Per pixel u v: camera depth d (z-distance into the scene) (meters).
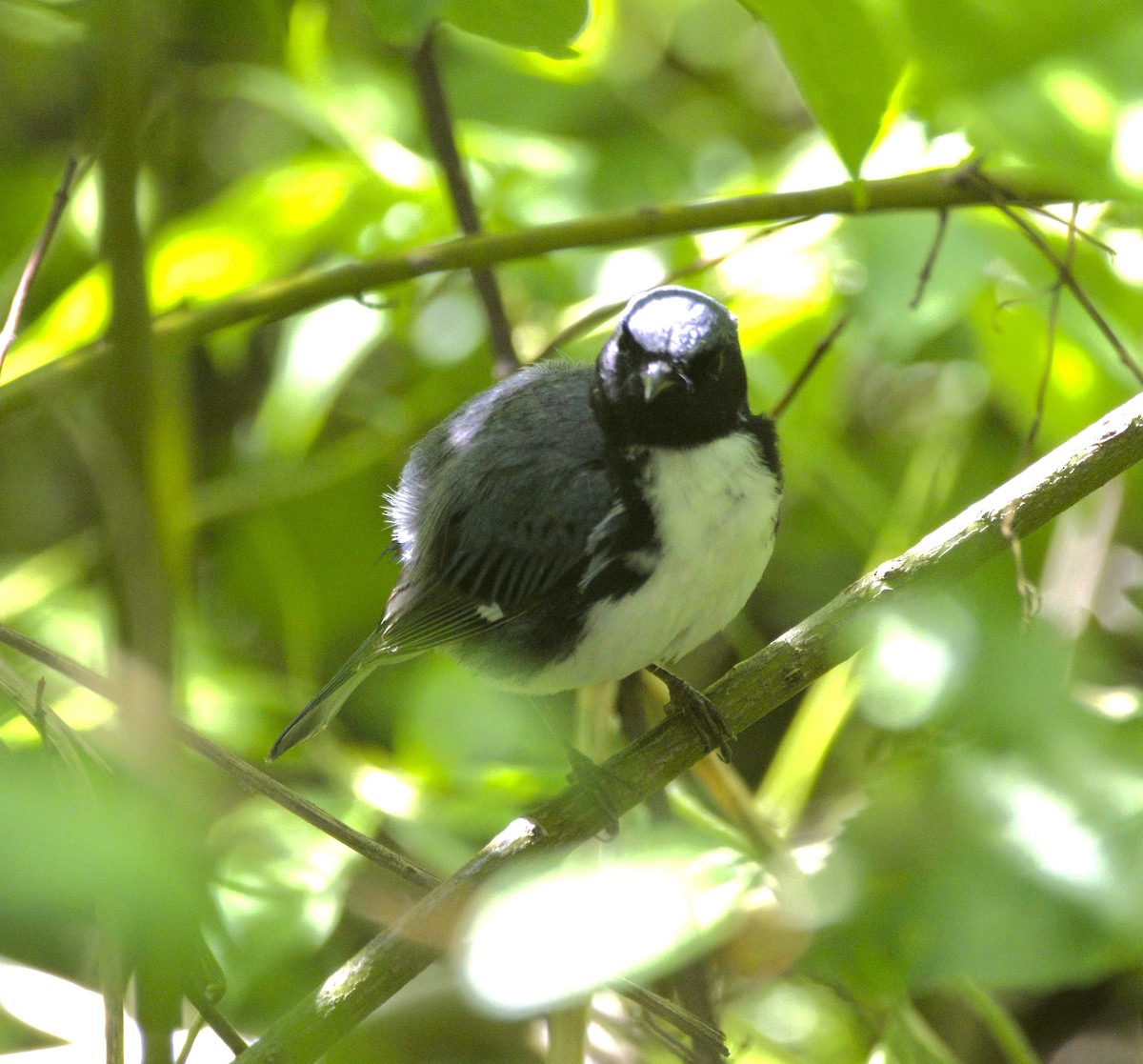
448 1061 8.91
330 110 11.12
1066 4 3.05
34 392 8.18
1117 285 9.48
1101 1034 10.45
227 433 14.58
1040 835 4.34
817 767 10.00
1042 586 9.97
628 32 14.01
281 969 8.50
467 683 9.99
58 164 12.80
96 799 2.96
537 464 8.55
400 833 9.20
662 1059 9.06
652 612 8.41
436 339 12.77
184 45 12.55
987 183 8.09
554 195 11.66
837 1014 9.37
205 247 10.71
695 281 11.15
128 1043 7.87
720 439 8.41
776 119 14.48
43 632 11.55
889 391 13.75
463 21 5.00
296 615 12.34
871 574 7.01
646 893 4.12
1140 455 6.69
